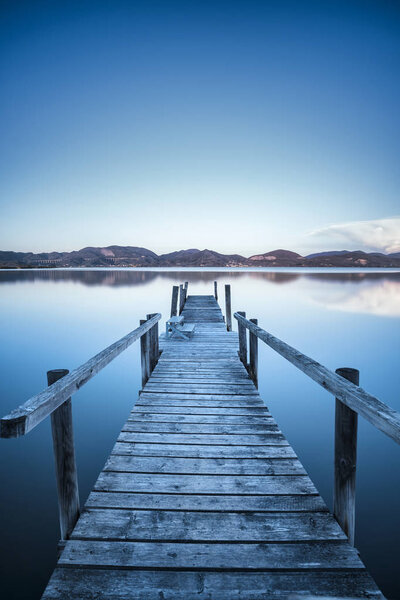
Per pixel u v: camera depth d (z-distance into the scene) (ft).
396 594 8.07
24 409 4.43
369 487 12.56
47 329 47.44
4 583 8.48
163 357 19.25
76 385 6.21
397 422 3.97
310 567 5.22
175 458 8.57
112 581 4.98
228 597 4.73
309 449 15.62
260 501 6.84
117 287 131.54
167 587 4.88
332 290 116.06
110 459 8.46
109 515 6.40
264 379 26.05
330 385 5.92
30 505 11.46
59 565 5.25
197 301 51.75
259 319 55.01
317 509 6.59
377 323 51.08
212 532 5.95
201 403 12.36
